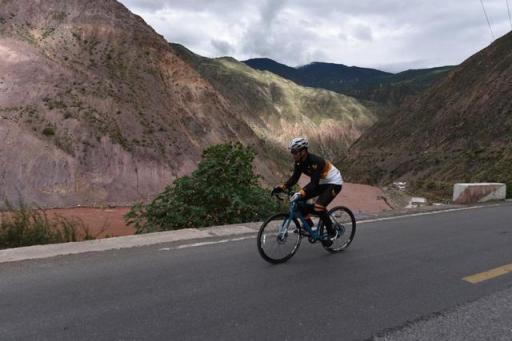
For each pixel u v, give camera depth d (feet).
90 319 12.34
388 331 12.34
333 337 11.85
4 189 99.91
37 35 175.94
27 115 125.59
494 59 271.49
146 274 16.49
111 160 125.49
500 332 12.45
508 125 202.39
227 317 12.84
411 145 281.54
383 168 282.97
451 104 276.00
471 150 208.44
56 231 26.02
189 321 12.47
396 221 29.99
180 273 16.75
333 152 648.38
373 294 15.20
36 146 113.70
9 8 182.50
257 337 11.67
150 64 189.88
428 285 16.31
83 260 18.13
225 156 31.89
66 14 191.21
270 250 18.44
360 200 129.70
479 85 258.57
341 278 16.87
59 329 11.67
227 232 24.48
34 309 12.92
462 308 14.14
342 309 13.79
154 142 143.84
